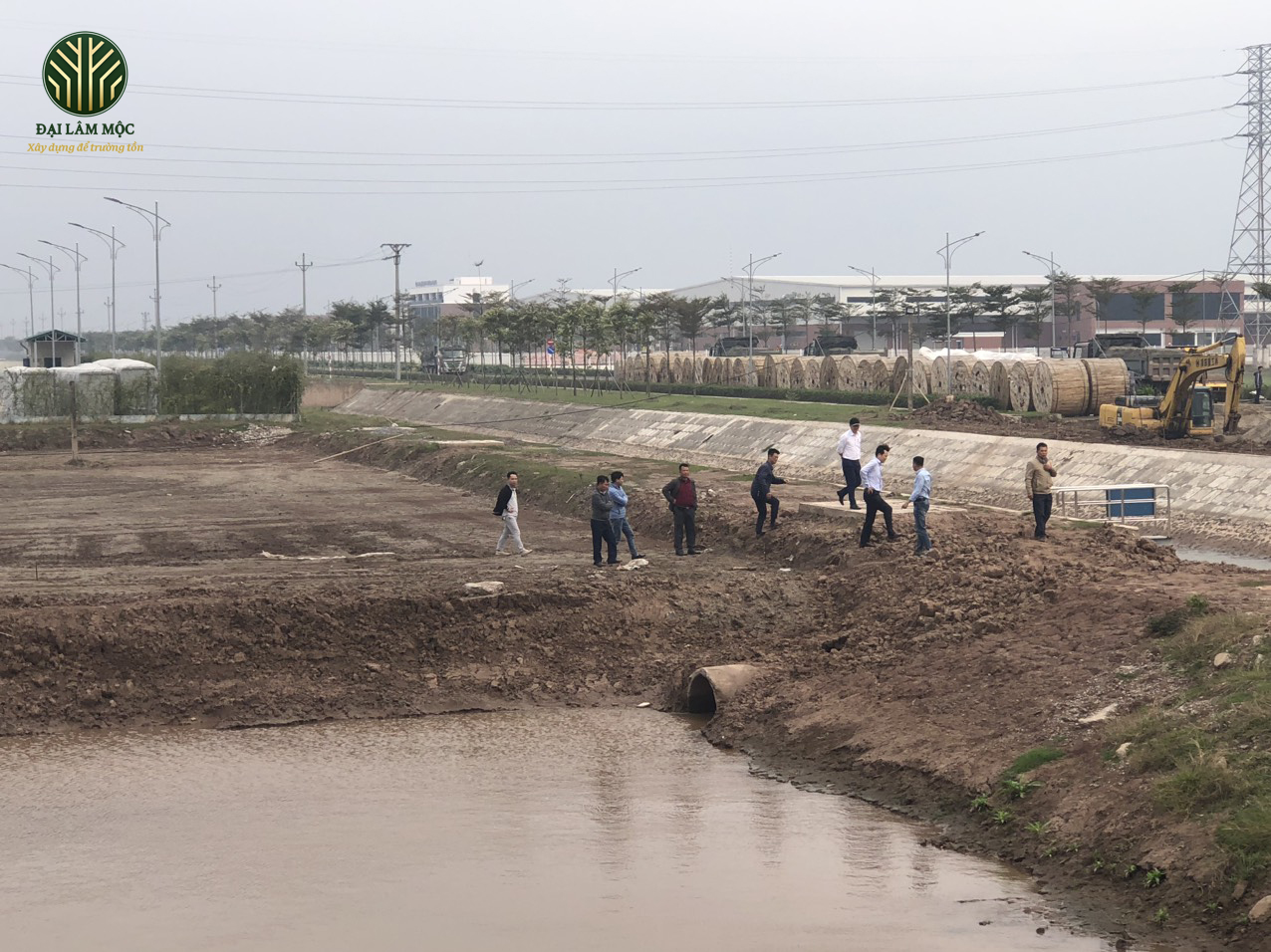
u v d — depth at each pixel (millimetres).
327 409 102812
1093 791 15102
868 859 15055
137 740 20000
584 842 15703
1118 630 18953
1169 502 35406
